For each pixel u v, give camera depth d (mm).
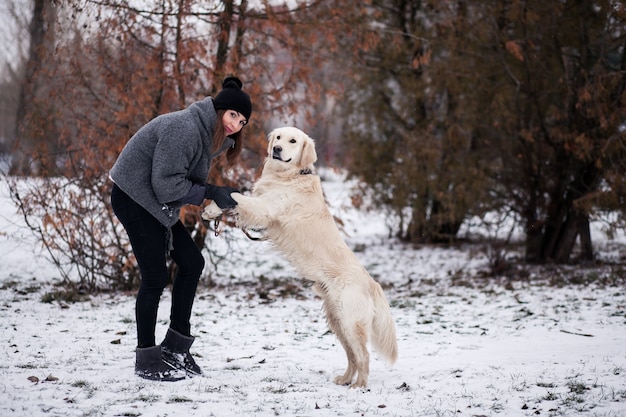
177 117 3918
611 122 9289
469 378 4141
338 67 11234
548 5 10055
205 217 4414
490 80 11023
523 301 7402
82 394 3510
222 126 4133
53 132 7820
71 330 5504
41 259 10008
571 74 10070
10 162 8391
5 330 5383
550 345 5188
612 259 10797
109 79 7613
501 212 11406
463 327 6086
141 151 3873
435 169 12062
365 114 13516
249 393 3711
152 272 3971
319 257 4406
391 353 4324
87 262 8391
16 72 16469
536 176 10188
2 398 3348
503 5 10539
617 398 3518
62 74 7648
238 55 8109
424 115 12969
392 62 12828
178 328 4152
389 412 3404
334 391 3914
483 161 11156
